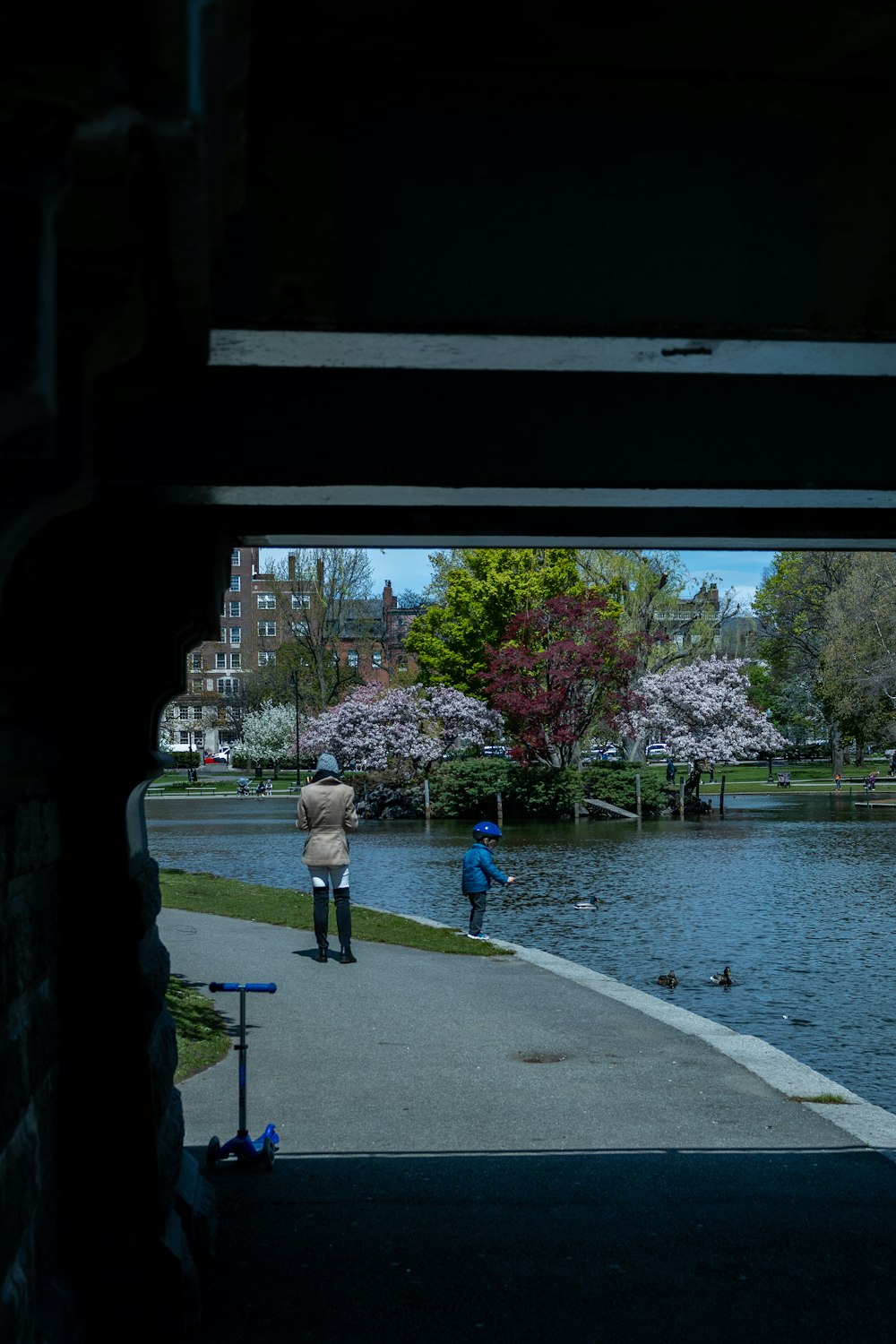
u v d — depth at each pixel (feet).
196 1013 35.04
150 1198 15.43
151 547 16.20
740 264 9.87
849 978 48.24
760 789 212.64
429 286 9.62
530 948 51.47
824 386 14.06
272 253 9.49
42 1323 12.58
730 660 171.22
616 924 63.46
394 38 9.27
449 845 115.85
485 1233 19.25
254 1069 29.25
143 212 6.59
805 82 10.00
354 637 290.97
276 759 256.73
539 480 13.60
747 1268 17.87
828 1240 18.95
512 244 9.73
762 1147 23.65
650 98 9.87
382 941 50.42
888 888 79.36
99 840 15.66
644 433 13.79
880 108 10.05
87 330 7.51
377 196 9.62
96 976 15.51
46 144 5.62
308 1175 22.08
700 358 10.46
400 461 13.44
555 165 9.78
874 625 188.24
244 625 360.89
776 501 14.76
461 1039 32.37
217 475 13.26
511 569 188.44
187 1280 15.75
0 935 11.40
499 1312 16.35
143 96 5.36
